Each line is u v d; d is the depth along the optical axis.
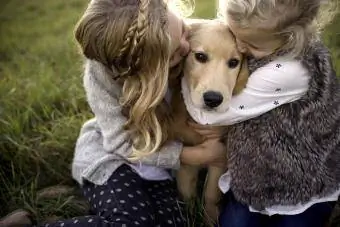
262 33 1.58
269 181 1.72
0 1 3.75
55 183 2.27
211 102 1.62
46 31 3.32
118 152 1.87
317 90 1.66
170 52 1.68
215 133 1.84
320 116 1.67
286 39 1.60
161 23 1.63
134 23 1.63
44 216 2.08
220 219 1.91
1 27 3.42
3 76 2.85
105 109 1.85
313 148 1.70
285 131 1.67
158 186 1.99
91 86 1.87
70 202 2.11
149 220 1.79
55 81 2.77
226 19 1.64
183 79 1.78
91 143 1.99
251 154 1.71
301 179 1.71
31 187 2.15
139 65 1.66
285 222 1.79
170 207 1.91
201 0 3.34
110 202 1.81
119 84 1.84
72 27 3.31
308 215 1.79
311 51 1.64
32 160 2.30
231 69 1.67
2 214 2.11
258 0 1.54
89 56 1.73
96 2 1.68
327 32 2.42
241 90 1.71
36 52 3.09
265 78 1.65
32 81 2.76
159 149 1.84
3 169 2.25
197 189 2.09
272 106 1.68
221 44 1.65
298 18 1.58
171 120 1.87
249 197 1.76
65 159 2.32
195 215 1.95
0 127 2.39
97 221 1.75
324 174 1.74
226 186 1.87
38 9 3.65
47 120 2.53
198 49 1.68
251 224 1.83
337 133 1.74
